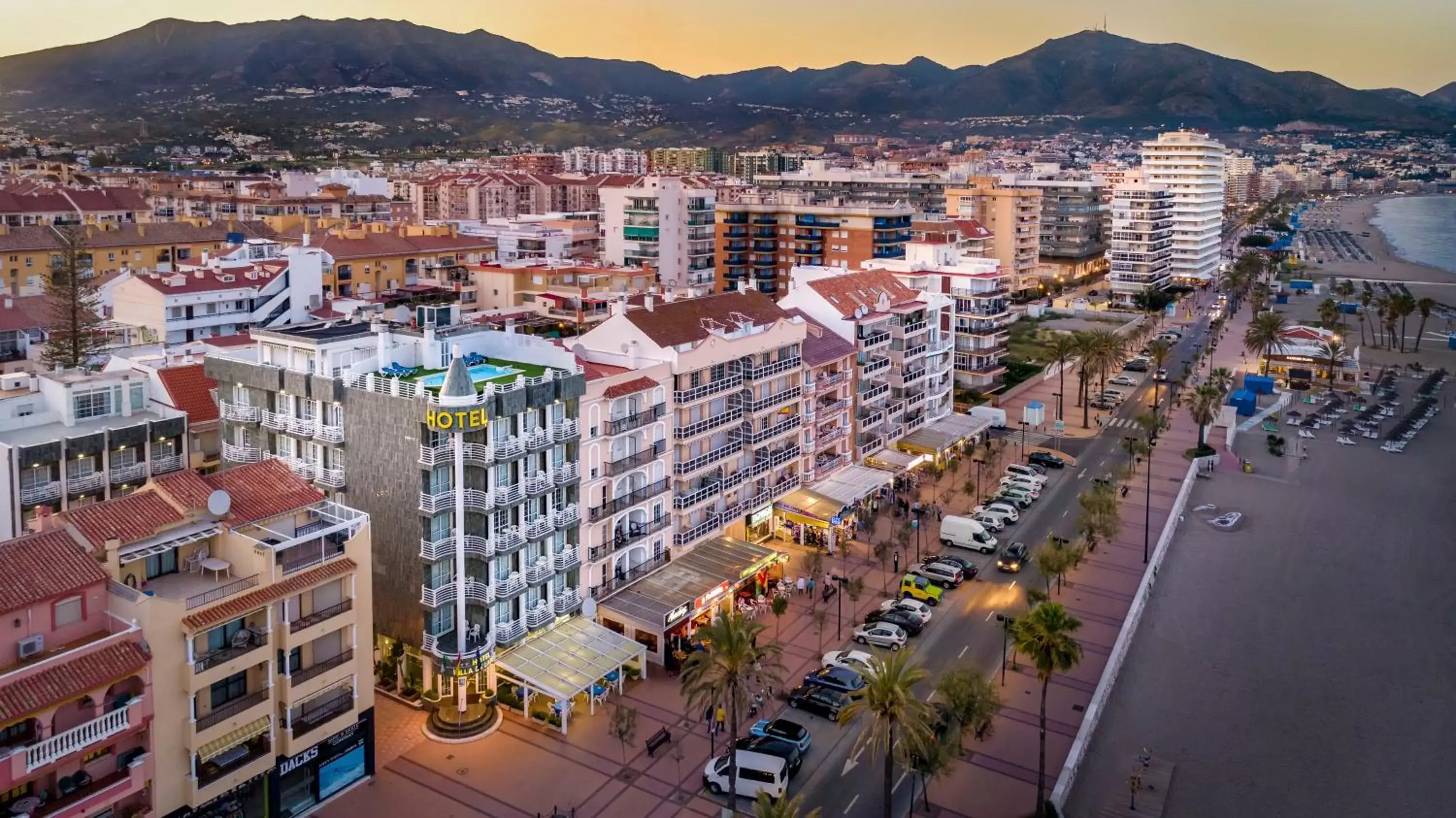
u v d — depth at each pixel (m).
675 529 103.81
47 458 88.12
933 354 156.62
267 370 87.31
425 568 80.12
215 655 62.84
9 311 148.38
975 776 77.19
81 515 63.75
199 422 100.31
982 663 94.06
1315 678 94.88
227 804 64.81
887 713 62.28
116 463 93.94
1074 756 77.25
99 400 98.06
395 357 91.06
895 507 130.75
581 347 107.25
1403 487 152.88
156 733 60.41
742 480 113.12
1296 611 109.19
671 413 102.56
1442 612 109.81
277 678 67.19
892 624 96.81
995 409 171.00
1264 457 167.38
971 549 120.88
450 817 70.06
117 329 152.88
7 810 54.03
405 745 78.38
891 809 65.56
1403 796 77.12
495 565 81.94
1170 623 105.00
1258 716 88.06
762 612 101.69
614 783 74.44
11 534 87.25
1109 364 196.38
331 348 87.25
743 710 75.69
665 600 92.94
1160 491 147.50
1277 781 78.69
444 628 81.94
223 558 68.19
